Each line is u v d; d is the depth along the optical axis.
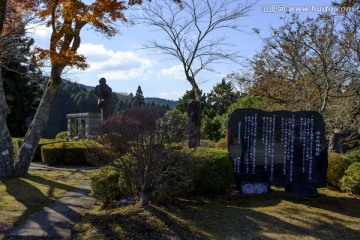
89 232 4.84
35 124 9.13
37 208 6.18
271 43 17.45
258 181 7.60
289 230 5.37
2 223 5.28
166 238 4.66
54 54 8.23
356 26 10.54
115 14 8.63
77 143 12.66
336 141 11.89
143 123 5.32
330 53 10.80
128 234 4.67
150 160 5.35
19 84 24.59
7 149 8.59
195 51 12.55
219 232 5.12
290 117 7.60
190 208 6.14
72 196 7.09
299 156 7.56
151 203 6.04
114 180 6.30
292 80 13.55
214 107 28.45
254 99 15.91
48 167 11.28
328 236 5.21
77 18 8.31
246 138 7.69
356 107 12.36
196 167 6.51
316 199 7.32
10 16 9.58
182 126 5.67
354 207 6.83
